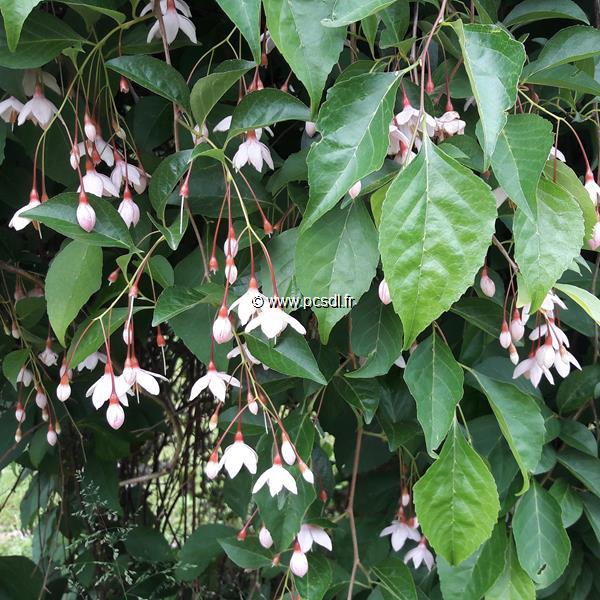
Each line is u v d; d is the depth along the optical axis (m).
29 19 0.29
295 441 0.35
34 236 0.47
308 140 0.34
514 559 0.39
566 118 0.40
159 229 0.30
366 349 0.33
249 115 0.29
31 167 0.40
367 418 0.36
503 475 0.38
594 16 0.42
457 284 0.22
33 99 0.32
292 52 0.24
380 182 0.28
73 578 0.53
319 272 0.29
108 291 0.35
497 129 0.22
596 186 0.33
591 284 0.40
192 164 0.33
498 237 0.41
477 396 0.42
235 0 0.24
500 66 0.22
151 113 0.38
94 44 0.31
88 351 0.31
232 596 0.59
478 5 0.31
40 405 0.43
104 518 0.57
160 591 0.57
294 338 0.31
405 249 0.23
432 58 0.34
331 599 0.46
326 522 0.38
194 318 0.32
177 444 0.55
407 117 0.28
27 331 0.43
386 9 0.30
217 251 0.34
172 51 0.40
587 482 0.39
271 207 0.35
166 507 0.62
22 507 0.65
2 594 0.54
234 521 0.74
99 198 0.29
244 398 0.37
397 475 0.51
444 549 0.32
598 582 0.45
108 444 0.51
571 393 0.40
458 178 0.22
